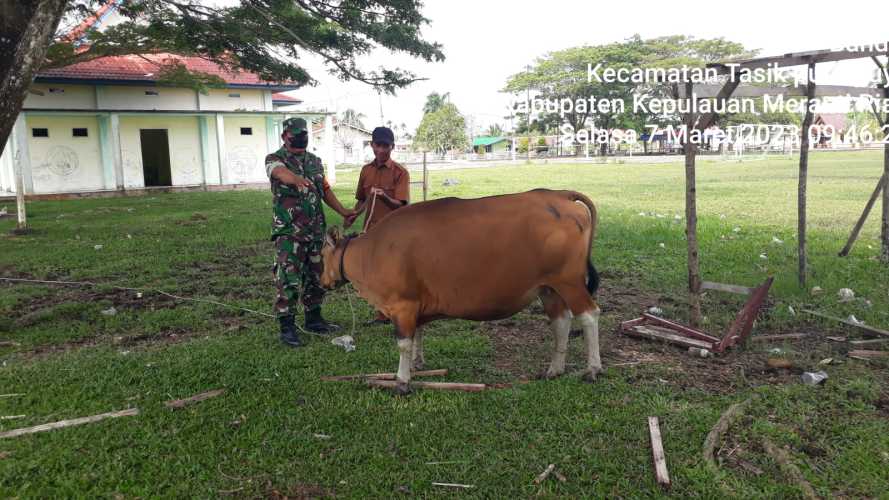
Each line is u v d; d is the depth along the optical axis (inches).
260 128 1102.4
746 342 207.5
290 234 219.6
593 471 134.6
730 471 133.1
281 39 522.9
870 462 134.1
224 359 204.2
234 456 142.6
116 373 192.4
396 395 174.6
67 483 131.3
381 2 519.8
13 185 925.8
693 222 222.8
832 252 354.0
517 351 212.5
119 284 315.6
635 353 206.5
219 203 733.3
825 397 166.4
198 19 519.2
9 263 367.6
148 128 1015.6
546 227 165.6
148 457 142.9
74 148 957.8
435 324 243.0
